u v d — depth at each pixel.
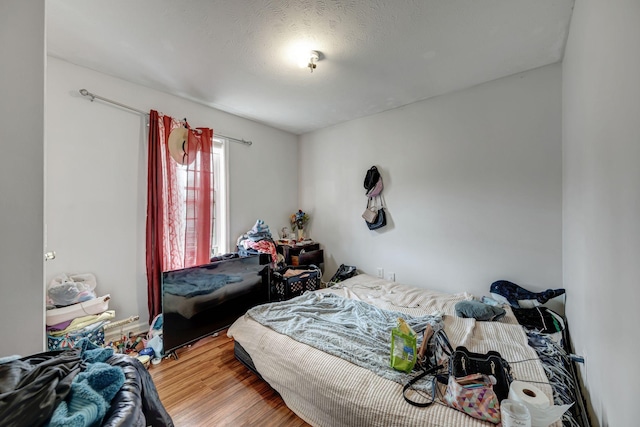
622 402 0.80
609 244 0.93
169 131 2.49
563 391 1.18
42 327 1.10
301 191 4.01
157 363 1.98
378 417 1.16
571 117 1.68
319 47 1.86
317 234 3.83
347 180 3.47
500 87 2.34
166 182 2.46
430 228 2.80
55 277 1.94
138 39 1.76
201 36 1.73
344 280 3.17
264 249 2.98
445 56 1.98
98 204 2.16
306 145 3.92
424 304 2.31
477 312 1.98
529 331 1.79
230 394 1.66
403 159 2.97
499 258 2.38
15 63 1.05
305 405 1.45
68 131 2.02
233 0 1.42
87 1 1.42
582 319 1.40
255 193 3.41
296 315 2.01
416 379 1.26
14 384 0.66
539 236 2.19
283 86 2.44
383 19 1.58
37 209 1.09
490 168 2.41
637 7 0.68
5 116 1.03
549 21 1.61
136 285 2.37
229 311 2.46
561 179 2.08
